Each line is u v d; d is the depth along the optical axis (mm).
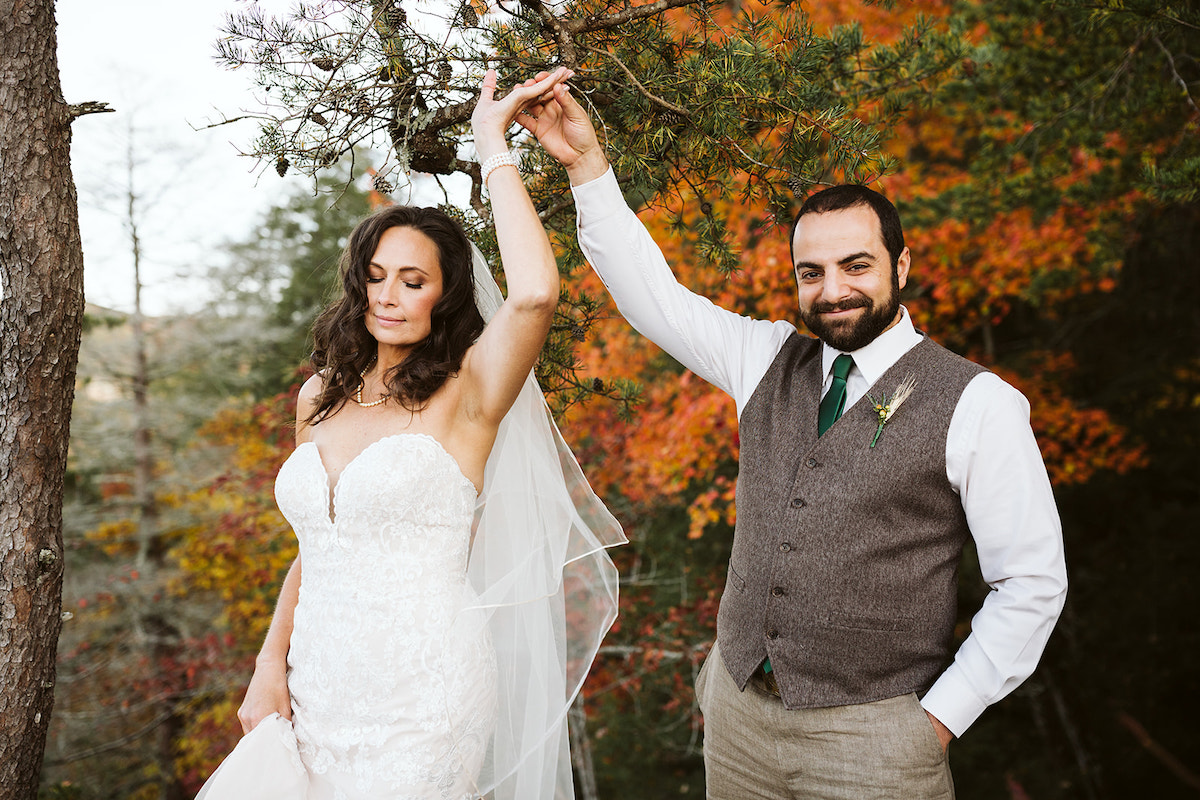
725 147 2107
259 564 7477
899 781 1788
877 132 2090
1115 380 8047
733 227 4574
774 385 2057
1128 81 4016
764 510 1940
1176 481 8258
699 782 6660
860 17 5316
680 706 5699
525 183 2391
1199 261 7527
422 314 1878
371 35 1868
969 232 5504
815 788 1859
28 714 2037
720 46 2061
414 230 1884
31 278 1986
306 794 1815
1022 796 7152
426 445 1822
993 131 5027
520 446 2031
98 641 9523
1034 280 5633
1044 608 1766
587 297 2574
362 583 1785
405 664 1765
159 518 10289
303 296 11094
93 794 8977
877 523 1821
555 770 1979
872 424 1856
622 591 5715
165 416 10422
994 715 7965
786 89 2139
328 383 1981
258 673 1978
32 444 2018
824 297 1888
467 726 1828
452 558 1849
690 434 4309
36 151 1985
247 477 7441
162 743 9234
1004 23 4684
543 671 1988
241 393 10562
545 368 2541
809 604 1844
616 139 2186
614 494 5742
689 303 2172
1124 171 4824
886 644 1827
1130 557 8289
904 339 1939
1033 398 6648
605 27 1975
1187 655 7680
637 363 5031
